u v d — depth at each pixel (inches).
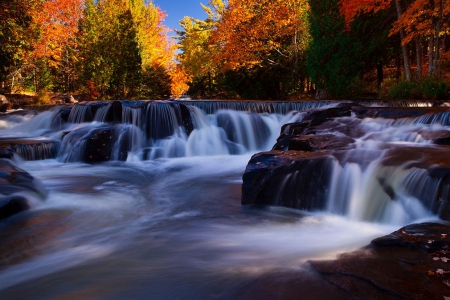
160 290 115.4
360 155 219.3
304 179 218.2
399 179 183.5
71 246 166.2
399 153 217.8
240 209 225.1
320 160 216.8
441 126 307.6
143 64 1258.6
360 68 690.8
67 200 247.3
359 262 112.7
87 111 480.1
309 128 343.3
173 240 169.3
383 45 697.6
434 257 112.0
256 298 103.0
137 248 159.8
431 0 616.1
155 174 342.6
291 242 158.7
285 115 513.3
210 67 1229.7
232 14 906.7
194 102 511.5
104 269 136.6
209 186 292.0
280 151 259.3
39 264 146.4
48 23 949.2
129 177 329.7
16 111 588.4
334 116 384.8
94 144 398.0
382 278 100.6
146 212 222.8
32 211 219.3
